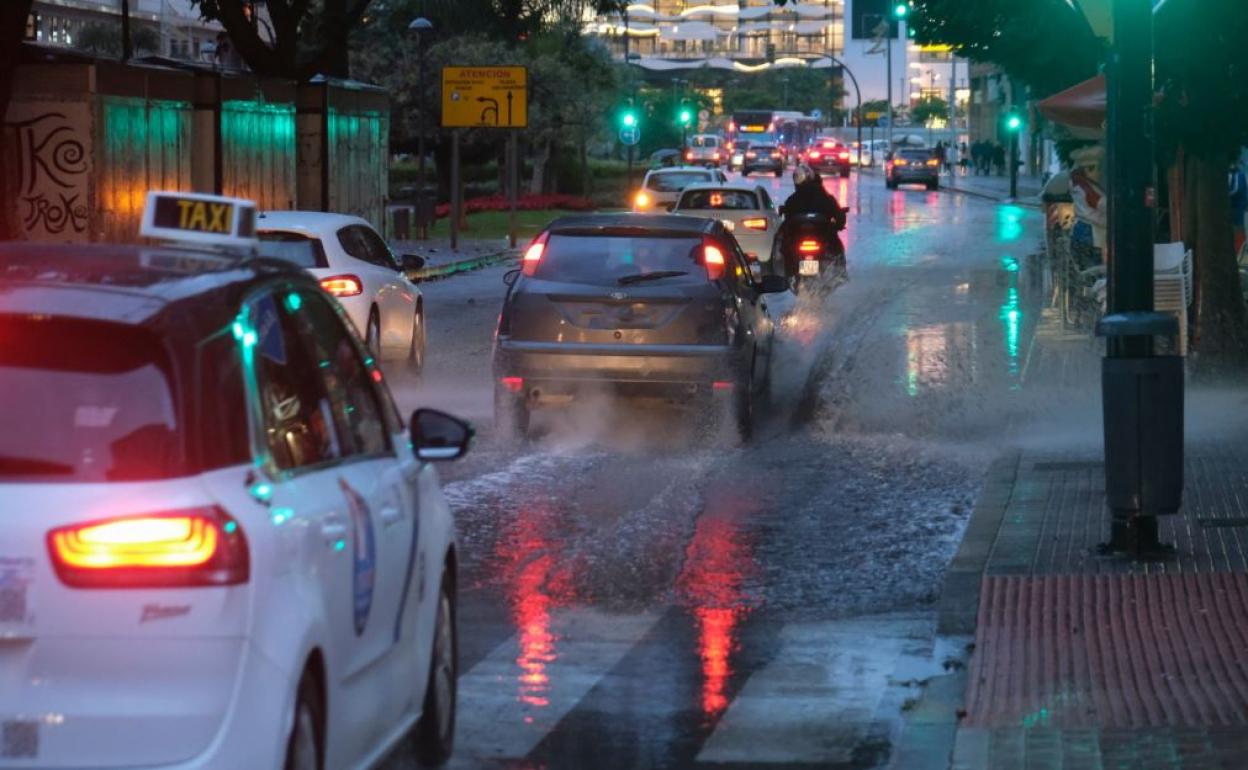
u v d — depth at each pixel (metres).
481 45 85.44
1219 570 14.27
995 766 9.63
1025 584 14.04
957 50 29.34
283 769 6.80
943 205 99.62
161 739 6.50
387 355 28.62
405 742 9.66
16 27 35.34
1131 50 14.81
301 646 6.94
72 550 6.47
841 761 10.14
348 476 8.11
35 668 6.47
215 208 8.26
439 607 9.69
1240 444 20.61
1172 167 28.12
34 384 6.78
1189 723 10.30
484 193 109.38
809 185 44.12
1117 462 14.81
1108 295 15.02
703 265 22.06
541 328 21.83
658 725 10.84
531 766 9.96
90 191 38.38
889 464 20.59
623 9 88.00
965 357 30.22
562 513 17.81
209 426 6.83
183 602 6.52
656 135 153.50
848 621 13.65
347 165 55.97
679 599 14.36
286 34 50.31
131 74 40.06
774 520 17.47
